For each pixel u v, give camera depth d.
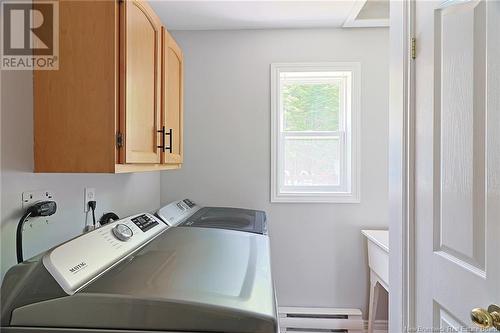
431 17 1.16
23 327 0.80
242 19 2.45
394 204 1.46
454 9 1.04
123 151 1.18
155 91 1.52
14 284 0.87
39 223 1.20
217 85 2.66
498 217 0.84
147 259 1.11
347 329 2.55
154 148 1.52
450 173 1.06
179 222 1.97
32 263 0.92
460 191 1.00
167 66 1.71
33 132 1.17
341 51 2.61
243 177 2.66
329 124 2.75
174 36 2.66
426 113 1.20
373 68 2.61
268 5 2.23
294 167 2.77
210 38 2.65
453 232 1.04
